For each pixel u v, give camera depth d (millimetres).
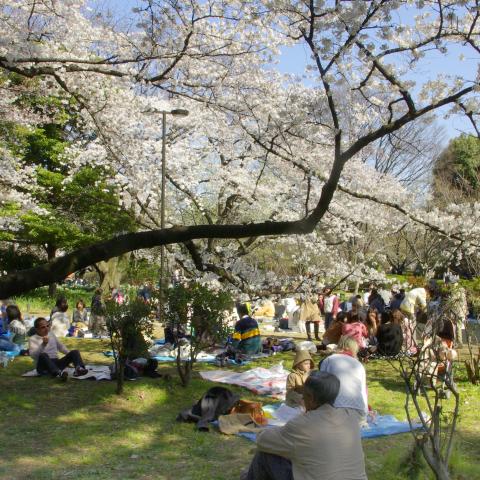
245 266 11469
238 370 10914
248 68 9633
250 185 13242
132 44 9250
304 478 3514
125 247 4723
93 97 10500
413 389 5164
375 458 5961
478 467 5367
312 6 5578
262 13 7449
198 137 14156
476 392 9266
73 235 21578
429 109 5199
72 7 9648
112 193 17266
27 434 6621
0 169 16375
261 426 6941
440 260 16469
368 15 5582
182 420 7219
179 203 14828
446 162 24312
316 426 3531
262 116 9703
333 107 5188
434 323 5672
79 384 9094
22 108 15250
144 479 5297
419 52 5934
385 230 15711
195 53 8523
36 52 7879
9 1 9203
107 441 6430
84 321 16219
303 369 7680
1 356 10547
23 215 21141
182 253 12039
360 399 5090
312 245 14305
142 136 12555
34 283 4520
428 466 4980
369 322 12344
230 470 5582
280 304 19328
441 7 5730
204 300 8773
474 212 9930
